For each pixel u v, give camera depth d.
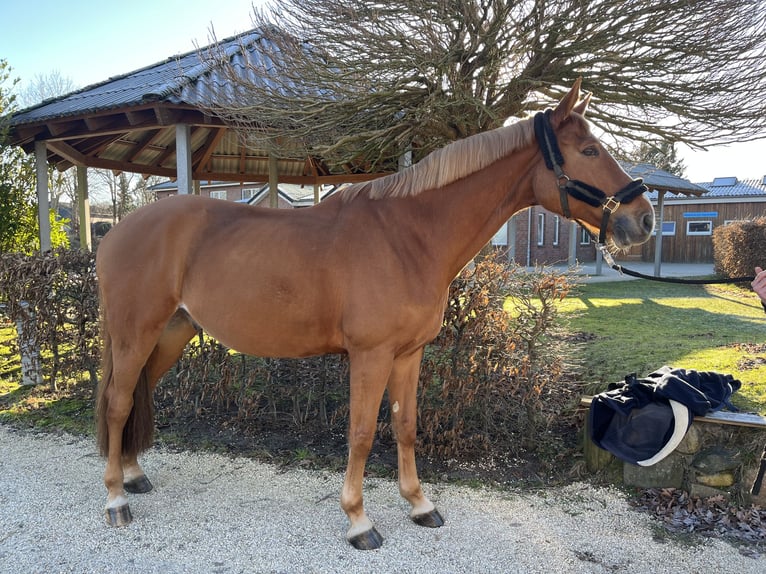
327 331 2.33
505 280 3.22
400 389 2.48
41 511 2.59
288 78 4.98
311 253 2.29
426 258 2.28
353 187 2.49
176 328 2.82
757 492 2.41
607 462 2.93
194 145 8.50
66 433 3.69
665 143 5.39
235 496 2.76
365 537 2.28
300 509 2.63
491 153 2.29
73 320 4.34
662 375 3.04
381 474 3.01
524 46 4.68
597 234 2.24
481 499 2.73
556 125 2.21
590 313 8.13
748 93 4.72
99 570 2.12
